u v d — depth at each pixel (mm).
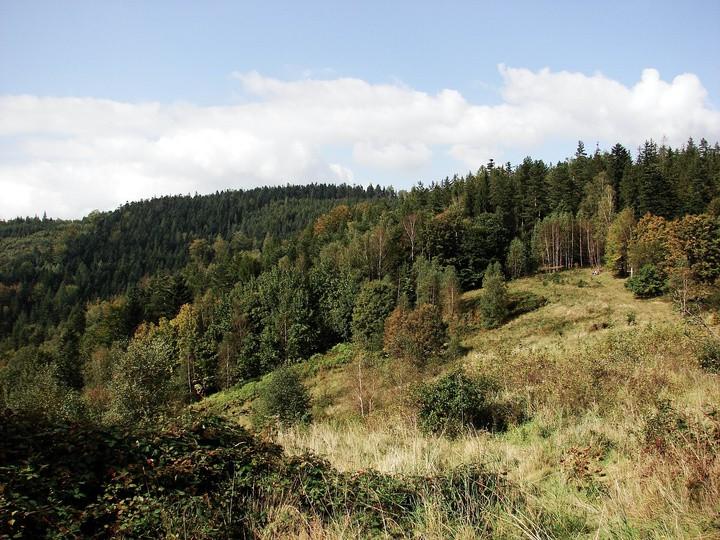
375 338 48906
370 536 4262
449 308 52969
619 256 60219
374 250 72188
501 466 6531
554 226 70375
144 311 77062
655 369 10570
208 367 53219
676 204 71062
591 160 98000
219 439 6047
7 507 3668
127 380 26625
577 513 4566
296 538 4137
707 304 20516
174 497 4539
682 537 3502
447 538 4094
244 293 68875
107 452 4984
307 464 5574
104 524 4020
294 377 22953
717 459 4551
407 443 8094
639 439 6113
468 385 10461
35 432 5133
